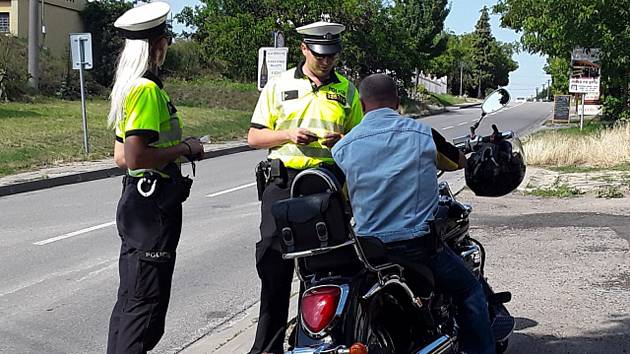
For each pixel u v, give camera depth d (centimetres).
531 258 798
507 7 2364
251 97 3897
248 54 4456
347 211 392
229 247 948
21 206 1319
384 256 392
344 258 381
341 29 489
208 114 3162
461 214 479
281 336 497
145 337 442
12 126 2284
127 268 443
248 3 4569
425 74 6888
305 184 402
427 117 4638
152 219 438
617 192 1249
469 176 498
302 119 486
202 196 1404
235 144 2492
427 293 419
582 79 2319
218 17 4641
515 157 493
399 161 410
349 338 369
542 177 1490
